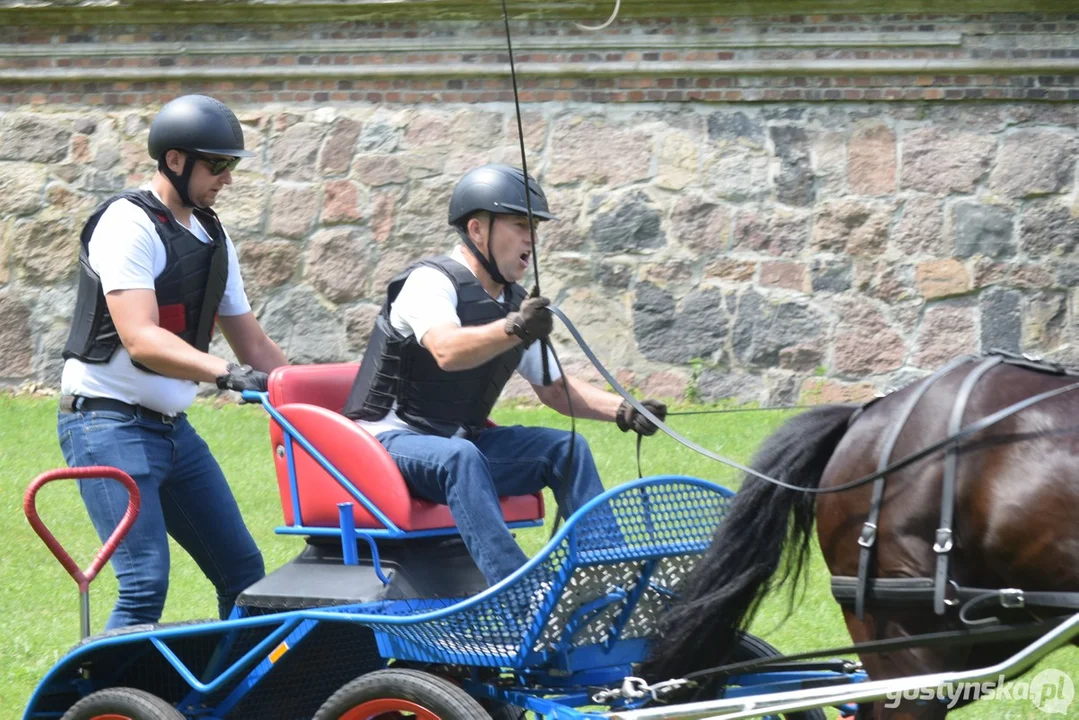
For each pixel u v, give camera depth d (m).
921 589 5.99
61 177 18.66
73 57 18.53
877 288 17.00
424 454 6.88
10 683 9.05
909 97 16.86
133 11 18.23
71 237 18.59
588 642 6.75
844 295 17.06
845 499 6.31
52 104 18.72
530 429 7.61
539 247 17.64
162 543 7.51
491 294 7.51
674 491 6.87
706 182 17.30
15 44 18.64
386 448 7.03
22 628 10.17
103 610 10.64
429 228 17.83
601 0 17.22
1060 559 5.68
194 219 7.89
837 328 17.06
